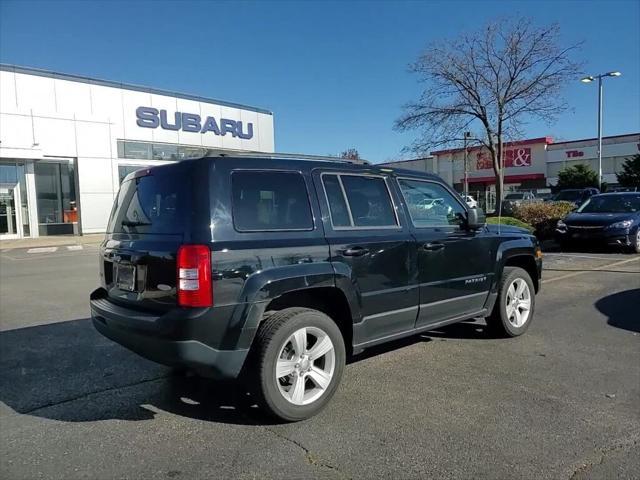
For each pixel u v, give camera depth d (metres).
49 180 26.38
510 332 6.04
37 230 25.78
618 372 4.90
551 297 8.31
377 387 4.59
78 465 3.34
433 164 60.12
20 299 9.12
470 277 5.50
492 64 19.91
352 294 4.32
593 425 3.79
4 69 23.31
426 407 4.16
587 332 6.29
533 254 6.39
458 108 20.53
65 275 12.47
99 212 26.73
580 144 51.50
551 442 3.55
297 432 3.77
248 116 33.47
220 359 3.63
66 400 4.43
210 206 3.71
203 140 30.89
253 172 4.01
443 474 3.17
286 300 4.18
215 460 3.38
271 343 3.80
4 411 4.22
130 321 3.80
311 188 4.31
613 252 13.75
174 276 3.63
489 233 5.83
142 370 5.19
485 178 56.28
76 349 5.92
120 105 27.27
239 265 3.69
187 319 3.51
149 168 4.29
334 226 4.35
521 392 4.43
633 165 41.31
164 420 4.01
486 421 3.88
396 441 3.60
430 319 5.13
